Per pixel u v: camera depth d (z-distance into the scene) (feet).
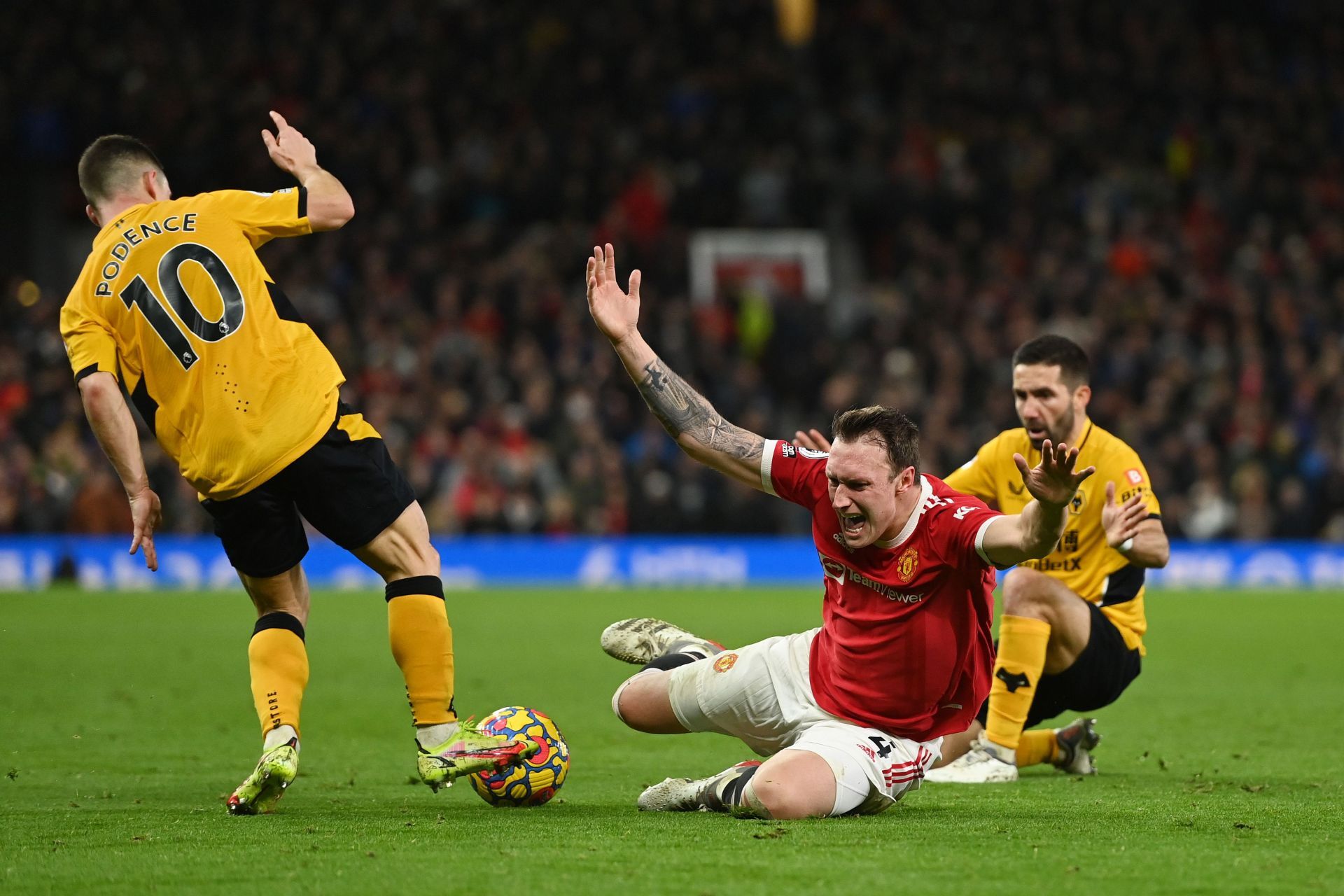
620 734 78.13
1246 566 216.54
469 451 202.69
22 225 248.93
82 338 52.80
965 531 49.42
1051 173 291.58
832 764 50.11
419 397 214.48
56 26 257.75
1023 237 272.10
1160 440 223.71
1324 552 218.18
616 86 286.46
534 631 139.13
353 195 251.39
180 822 49.32
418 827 48.16
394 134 258.98
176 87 252.83
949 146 286.25
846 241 280.31
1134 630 67.72
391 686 98.02
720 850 43.75
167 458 195.00
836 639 52.65
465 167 259.60
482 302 234.38
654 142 274.57
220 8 272.31
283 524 54.08
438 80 274.77
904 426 49.52
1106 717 86.63
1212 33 327.67
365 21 279.69
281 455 52.39
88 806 53.52
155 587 187.52
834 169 282.15
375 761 67.72
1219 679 106.42
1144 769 67.36
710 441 54.24
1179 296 270.05
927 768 53.36
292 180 246.68
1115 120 302.45
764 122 287.48
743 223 270.67
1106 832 47.70
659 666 56.70
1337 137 309.83
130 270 53.16
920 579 50.44
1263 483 219.41
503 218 258.37
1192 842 45.75
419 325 224.74
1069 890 38.55
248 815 50.96
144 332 52.80
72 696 89.56
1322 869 41.45
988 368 236.84
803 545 213.87
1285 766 67.31
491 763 51.39
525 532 204.03
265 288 53.93
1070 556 67.41
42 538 185.47
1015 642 63.31
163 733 75.82
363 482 53.36
